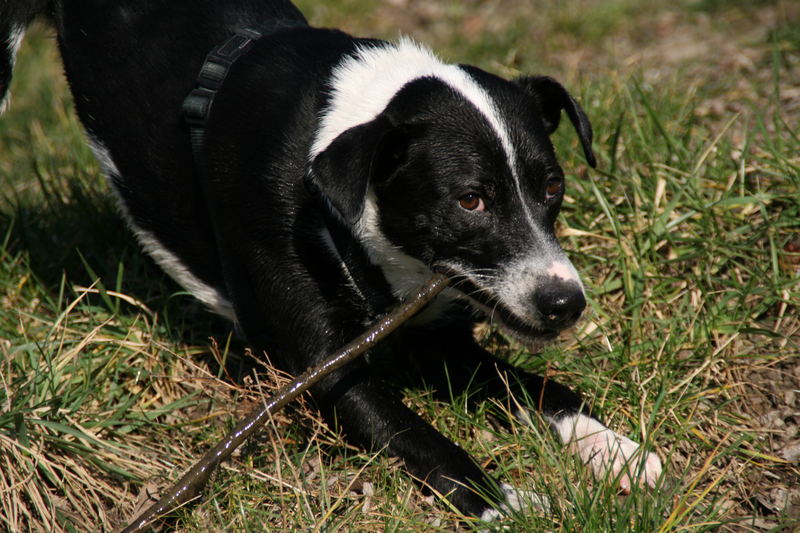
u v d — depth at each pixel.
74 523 6.04
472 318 6.93
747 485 6.04
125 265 8.28
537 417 6.42
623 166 8.75
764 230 7.81
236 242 6.32
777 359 6.96
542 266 5.66
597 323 7.20
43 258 8.45
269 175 6.04
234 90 6.34
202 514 5.89
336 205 5.34
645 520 5.32
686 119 9.54
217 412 6.61
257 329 6.57
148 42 6.96
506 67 11.80
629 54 12.04
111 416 6.68
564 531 5.39
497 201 5.77
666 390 6.60
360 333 6.32
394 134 5.75
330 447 6.43
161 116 6.81
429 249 5.96
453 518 5.75
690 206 8.09
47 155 10.77
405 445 6.02
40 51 13.89
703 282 7.59
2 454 6.09
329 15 14.27
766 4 12.55
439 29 13.85
